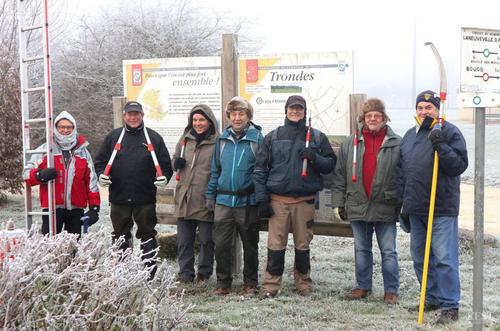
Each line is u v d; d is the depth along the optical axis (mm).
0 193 13328
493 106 4102
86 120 21391
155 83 7270
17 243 3674
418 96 5422
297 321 5285
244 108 6090
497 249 8391
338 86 6477
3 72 12797
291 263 7746
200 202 6477
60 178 6105
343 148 5973
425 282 5168
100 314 3463
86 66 21297
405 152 5461
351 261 7941
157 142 6418
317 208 6586
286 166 5875
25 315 3244
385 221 5793
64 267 3734
